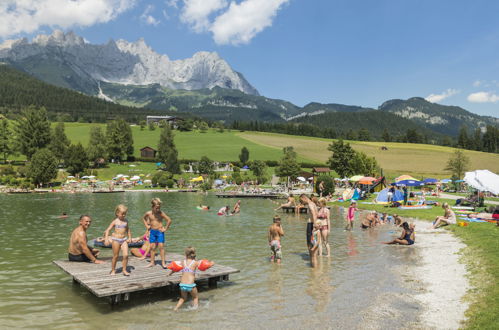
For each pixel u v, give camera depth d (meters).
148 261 12.90
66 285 11.56
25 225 25.56
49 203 45.47
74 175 96.25
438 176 108.62
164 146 121.81
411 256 15.39
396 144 184.00
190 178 101.00
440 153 151.38
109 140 119.25
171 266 9.77
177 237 20.70
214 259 15.04
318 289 10.95
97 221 28.19
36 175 77.31
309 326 8.25
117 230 11.02
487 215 24.73
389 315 8.80
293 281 11.82
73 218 29.77
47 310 9.36
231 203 48.38
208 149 144.62
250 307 9.50
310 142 175.12
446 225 22.95
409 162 131.62
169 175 92.06
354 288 11.01
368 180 50.88
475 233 18.61
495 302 8.76
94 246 15.76
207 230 23.55
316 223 13.73
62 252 16.61
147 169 112.75
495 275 10.92
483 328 7.46
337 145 83.69
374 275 12.44
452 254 15.23
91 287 9.60
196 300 9.67
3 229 23.66
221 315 8.98
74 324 8.46
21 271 13.24
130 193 71.44
